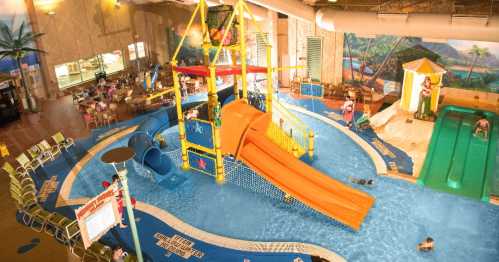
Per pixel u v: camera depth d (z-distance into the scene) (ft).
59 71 105.70
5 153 62.85
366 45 76.33
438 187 49.44
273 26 85.66
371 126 67.77
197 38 110.01
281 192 49.14
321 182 47.42
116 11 101.71
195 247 40.78
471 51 65.10
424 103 65.41
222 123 50.42
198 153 53.83
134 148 53.06
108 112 75.41
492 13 64.08
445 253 38.47
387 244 40.06
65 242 41.81
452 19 57.67
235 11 48.42
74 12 91.56
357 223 42.60
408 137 62.03
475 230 41.55
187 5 108.27
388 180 51.60
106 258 37.55
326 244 40.45
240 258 39.01
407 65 67.67
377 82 77.56
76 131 71.97
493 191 47.55
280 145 56.49
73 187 53.31
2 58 77.51
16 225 45.24
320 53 82.23
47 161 60.90
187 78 95.20
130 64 108.58
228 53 102.32
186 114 59.72
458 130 60.75
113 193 33.94
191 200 48.93
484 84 65.51
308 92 85.10
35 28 84.74
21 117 79.71
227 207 47.24
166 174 54.65
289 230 42.73
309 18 74.74
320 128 68.59
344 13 68.80
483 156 54.24
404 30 62.39
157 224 44.65
